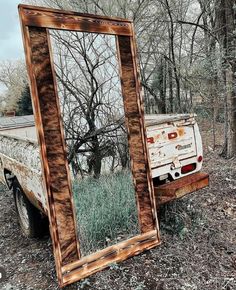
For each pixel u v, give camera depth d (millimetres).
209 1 9266
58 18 2455
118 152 3332
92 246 2688
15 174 3578
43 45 2379
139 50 9188
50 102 2402
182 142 3361
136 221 3002
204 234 3209
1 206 4898
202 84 9438
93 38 3010
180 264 2688
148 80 10352
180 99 10195
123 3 8289
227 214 3750
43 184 2480
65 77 3029
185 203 3803
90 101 3201
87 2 7875
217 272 2572
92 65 3164
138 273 2570
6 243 3551
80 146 3146
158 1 8820
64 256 2428
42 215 3416
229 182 4934
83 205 2883
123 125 3223
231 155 6578
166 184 3211
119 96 3092
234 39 6316
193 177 3373
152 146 3121
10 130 5660
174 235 3176
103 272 2584
